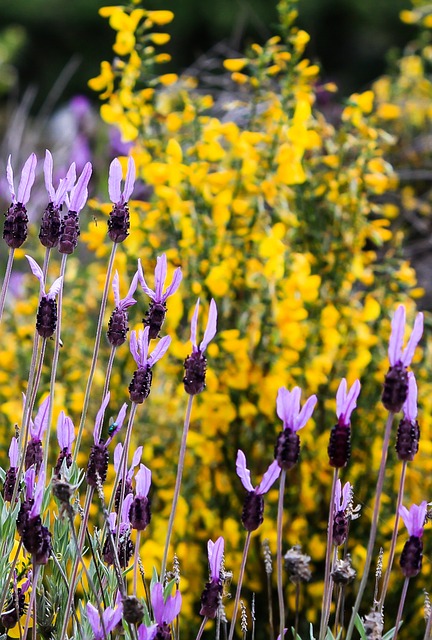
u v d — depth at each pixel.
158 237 4.36
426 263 5.83
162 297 2.24
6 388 4.40
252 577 4.02
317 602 3.98
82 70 20.91
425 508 2.04
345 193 4.27
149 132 4.45
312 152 4.58
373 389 4.15
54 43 21.00
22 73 20.91
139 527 2.18
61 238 2.25
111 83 4.38
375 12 20.27
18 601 2.28
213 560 2.09
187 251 4.10
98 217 5.24
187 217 4.14
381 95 6.99
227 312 4.02
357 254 4.29
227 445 4.08
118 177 2.27
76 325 4.62
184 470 4.12
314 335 4.10
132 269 4.16
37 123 7.50
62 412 2.33
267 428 4.07
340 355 4.19
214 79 5.55
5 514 2.34
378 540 3.97
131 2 4.36
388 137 4.38
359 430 4.09
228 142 4.76
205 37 20.17
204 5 19.58
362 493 4.05
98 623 1.98
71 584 2.12
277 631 4.00
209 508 4.11
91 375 2.35
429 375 4.19
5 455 4.33
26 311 4.59
